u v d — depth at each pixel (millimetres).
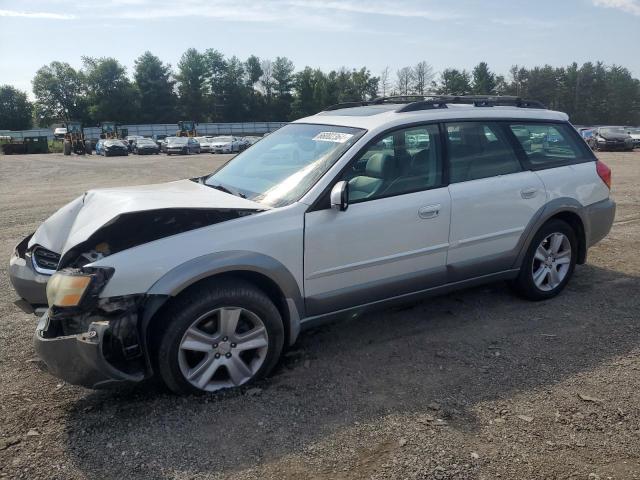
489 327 4418
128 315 3119
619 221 8430
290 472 2705
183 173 21828
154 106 97062
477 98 4871
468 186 4297
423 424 3084
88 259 3537
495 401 3314
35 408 3299
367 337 4270
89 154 47188
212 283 3340
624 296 5082
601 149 31188
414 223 4008
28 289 4012
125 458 2820
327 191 3688
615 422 3086
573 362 3803
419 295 4242
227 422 3133
